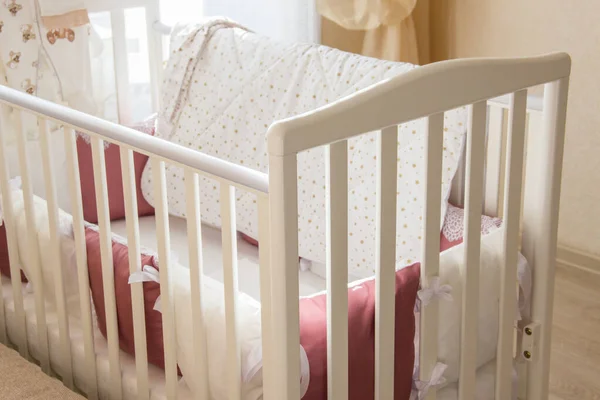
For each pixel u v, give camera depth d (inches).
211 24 90.1
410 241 72.8
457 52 113.2
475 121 57.0
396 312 56.7
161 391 62.9
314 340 54.0
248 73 85.9
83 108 91.2
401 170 73.2
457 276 60.7
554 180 62.7
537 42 104.0
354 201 76.2
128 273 62.6
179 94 90.7
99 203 61.0
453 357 61.9
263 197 48.0
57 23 86.6
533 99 62.5
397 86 50.8
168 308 58.4
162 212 55.8
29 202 68.9
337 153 49.1
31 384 64.5
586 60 100.2
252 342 54.6
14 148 87.4
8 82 85.6
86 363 67.7
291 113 82.1
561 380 85.8
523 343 66.9
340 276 51.4
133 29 93.4
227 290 52.6
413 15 107.3
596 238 105.6
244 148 85.9
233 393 54.9
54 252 67.2
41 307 71.2
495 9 107.0
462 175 73.5
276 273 47.8
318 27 103.6
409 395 60.0
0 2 83.0
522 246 65.8
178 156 51.9
